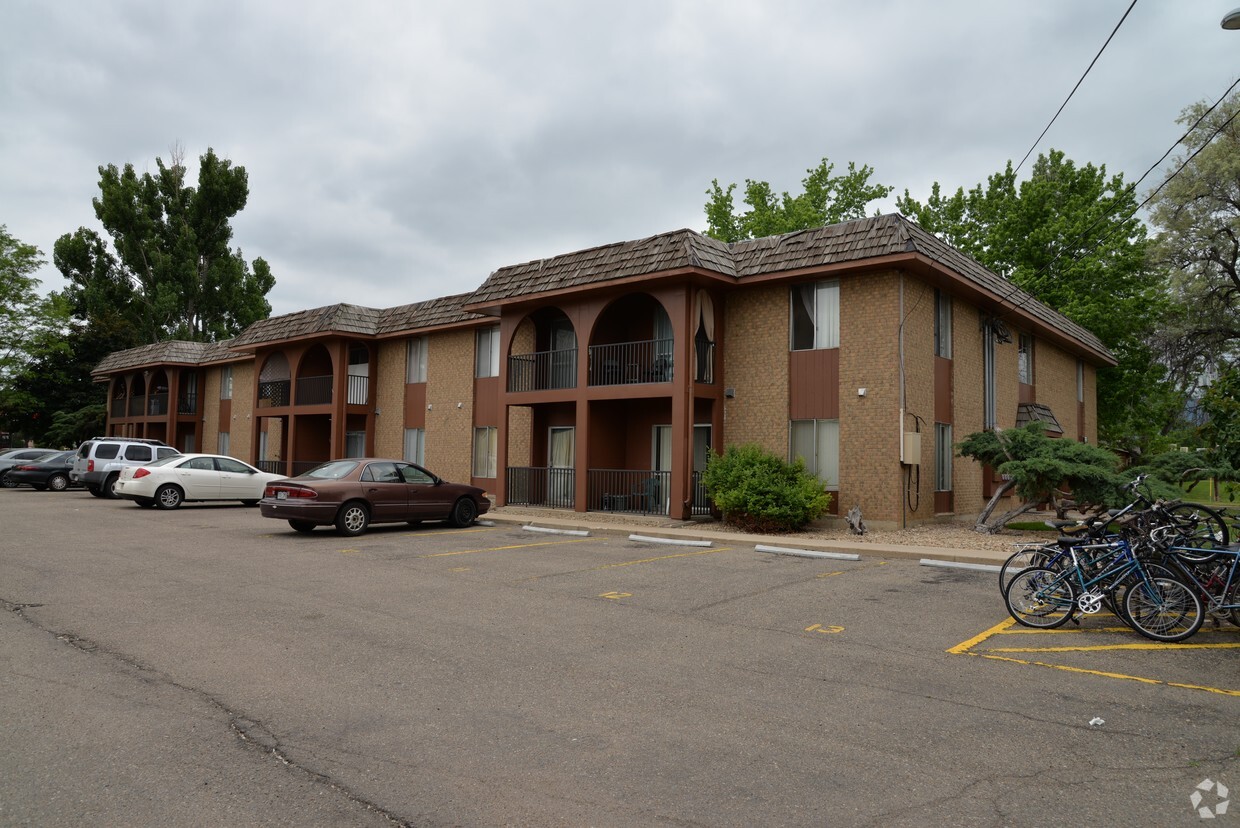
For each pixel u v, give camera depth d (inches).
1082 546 315.6
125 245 1996.8
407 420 1085.1
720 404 737.0
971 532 629.6
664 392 714.8
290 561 464.8
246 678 236.7
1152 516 330.0
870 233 645.9
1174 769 177.0
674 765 176.7
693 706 216.8
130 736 190.2
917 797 161.3
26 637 280.4
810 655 270.1
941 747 188.9
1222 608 293.7
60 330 1675.7
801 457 674.8
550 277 791.1
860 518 616.1
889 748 187.9
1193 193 1174.3
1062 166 1349.7
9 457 1219.9
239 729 195.9
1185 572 298.7
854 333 664.4
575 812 153.5
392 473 635.5
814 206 1427.2
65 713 205.2
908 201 1406.3
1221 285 1223.5
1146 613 298.0
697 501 724.0
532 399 825.5
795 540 573.3
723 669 252.7
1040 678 245.8
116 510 802.2
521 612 333.4
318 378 1165.7
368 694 223.9
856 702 221.5
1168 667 259.1
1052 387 1025.5
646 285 721.0
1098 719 208.7
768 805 157.2
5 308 1557.6
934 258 645.9
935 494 706.2
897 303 643.5
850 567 466.6
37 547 510.3
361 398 1146.0
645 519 719.7
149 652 263.0
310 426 1219.2
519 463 914.7
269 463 1254.9
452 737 192.2
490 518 739.4
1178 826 149.6
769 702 220.7
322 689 227.6
